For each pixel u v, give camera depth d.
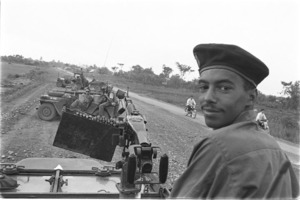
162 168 2.39
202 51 1.27
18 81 30.19
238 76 1.21
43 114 12.65
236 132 1.14
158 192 2.74
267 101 39.66
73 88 13.92
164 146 10.46
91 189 3.01
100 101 11.80
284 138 18.33
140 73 68.44
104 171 3.29
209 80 1.22
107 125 2.99
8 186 2.78
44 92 23.16
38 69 56.47
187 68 67.38
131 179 2.24
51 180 3.00
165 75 68.38
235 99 1.20
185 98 37.38
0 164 3.30
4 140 8.91
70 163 3.61
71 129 3.08
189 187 1.13
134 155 2.23
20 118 12.63
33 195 2.42
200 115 23.67
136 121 2.76
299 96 36.56
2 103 15.99
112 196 2.57
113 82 46.94
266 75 1.28
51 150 8.26
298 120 24.31
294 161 10.59
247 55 1.21
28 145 8.59
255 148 1.10
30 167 3.47
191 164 1.17
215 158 1.11
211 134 1.18
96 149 3.05
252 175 1.03
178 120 18.38
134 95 35.22
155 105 26.59
